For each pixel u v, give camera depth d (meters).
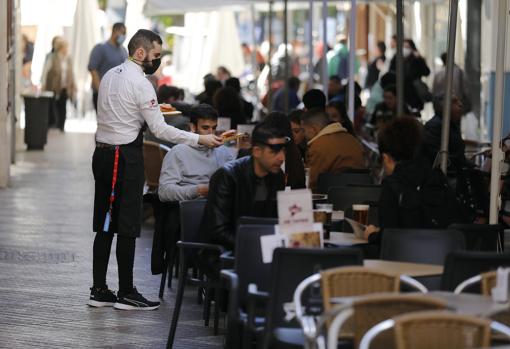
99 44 35.00
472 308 8.29
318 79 50.41
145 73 15.50
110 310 15.63
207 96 27.80
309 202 10.67
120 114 15.11
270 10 35.06
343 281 9.25
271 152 12.35
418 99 31.97
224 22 51.38
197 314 15.52
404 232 11.23
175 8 35.34
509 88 24.92
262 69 54.59
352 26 22.67
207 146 15.36
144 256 20.27
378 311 8.38
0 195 28.91
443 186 12.21
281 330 10.27
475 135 32.09
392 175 12.18
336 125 19.03
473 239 11.80
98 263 15.80
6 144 30.27
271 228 11.13
